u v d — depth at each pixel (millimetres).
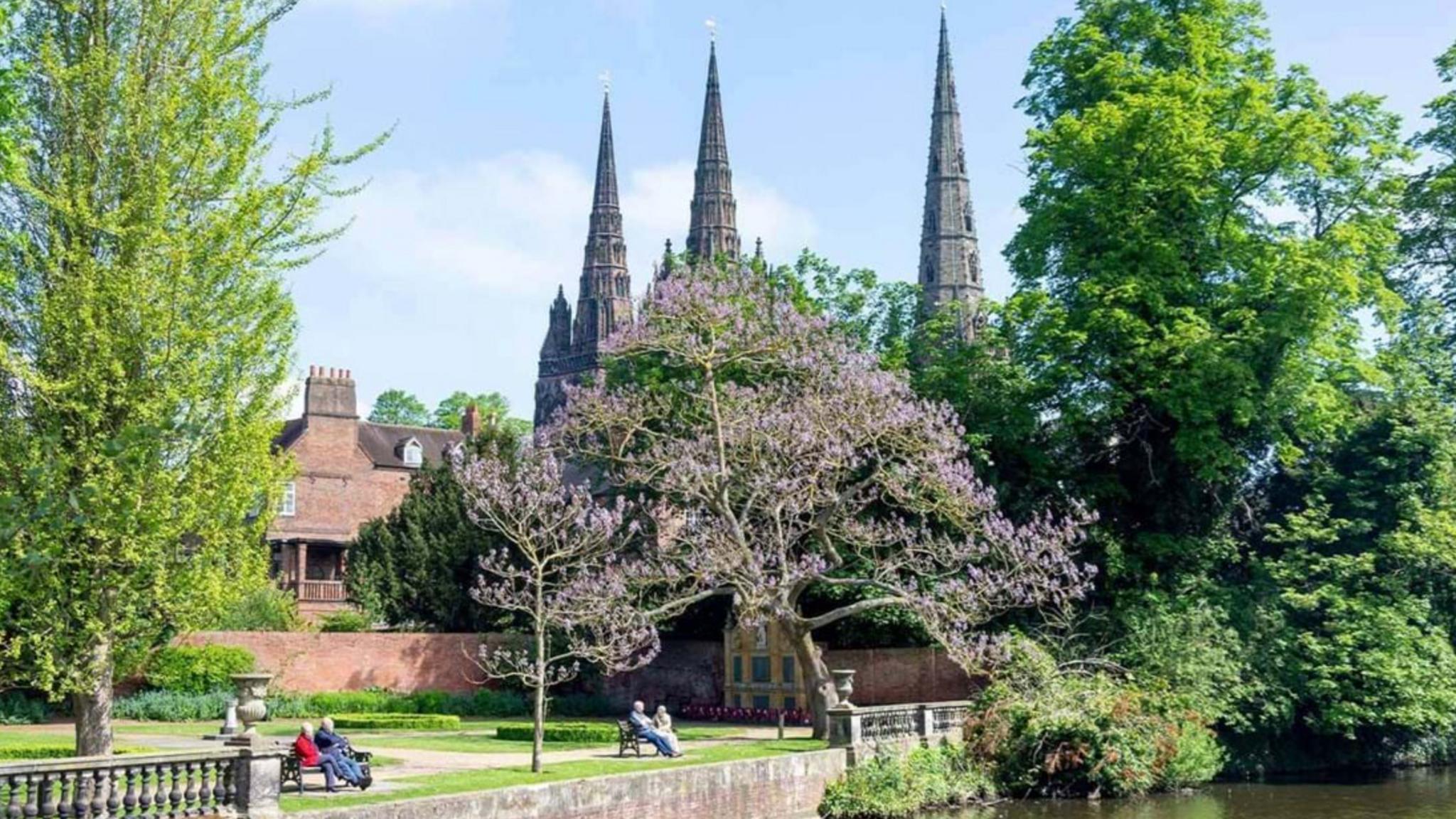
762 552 36000
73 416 19656
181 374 19922
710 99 144625
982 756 34094
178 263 19812
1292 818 30531
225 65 21250
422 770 26203
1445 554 39875
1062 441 42750
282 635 46250
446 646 49281
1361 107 42125
